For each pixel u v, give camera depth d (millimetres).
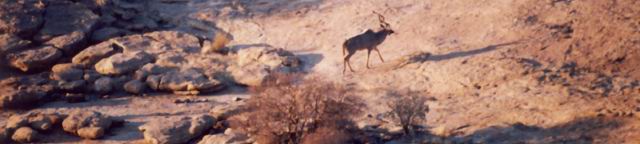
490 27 42156
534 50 38188
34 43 47281
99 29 48906
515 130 29969
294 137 30219
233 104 36688
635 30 37875
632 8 40250
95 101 40125
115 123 35844
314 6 51156
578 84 33688
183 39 47031
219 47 45281
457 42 41469
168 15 51656
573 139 28297
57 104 39906
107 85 41125
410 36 43562
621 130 28172
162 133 33156
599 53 36656
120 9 51656
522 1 43969
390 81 38375
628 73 34344
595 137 28078
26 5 49031
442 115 33125
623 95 31703
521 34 40344
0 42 45656
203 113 36969
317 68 42219
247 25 49438
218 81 40250
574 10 41500
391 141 30391
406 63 40031
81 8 49844
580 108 30703
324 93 30344
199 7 52656
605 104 30719
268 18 50250
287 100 30109
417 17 45875
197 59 43875
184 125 33688
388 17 46719
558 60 36688
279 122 30172
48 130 35219
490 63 37375
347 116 30781
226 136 31453
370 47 40500
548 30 40156
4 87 41594
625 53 36031
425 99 32500
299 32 47312
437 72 38000
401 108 30922
